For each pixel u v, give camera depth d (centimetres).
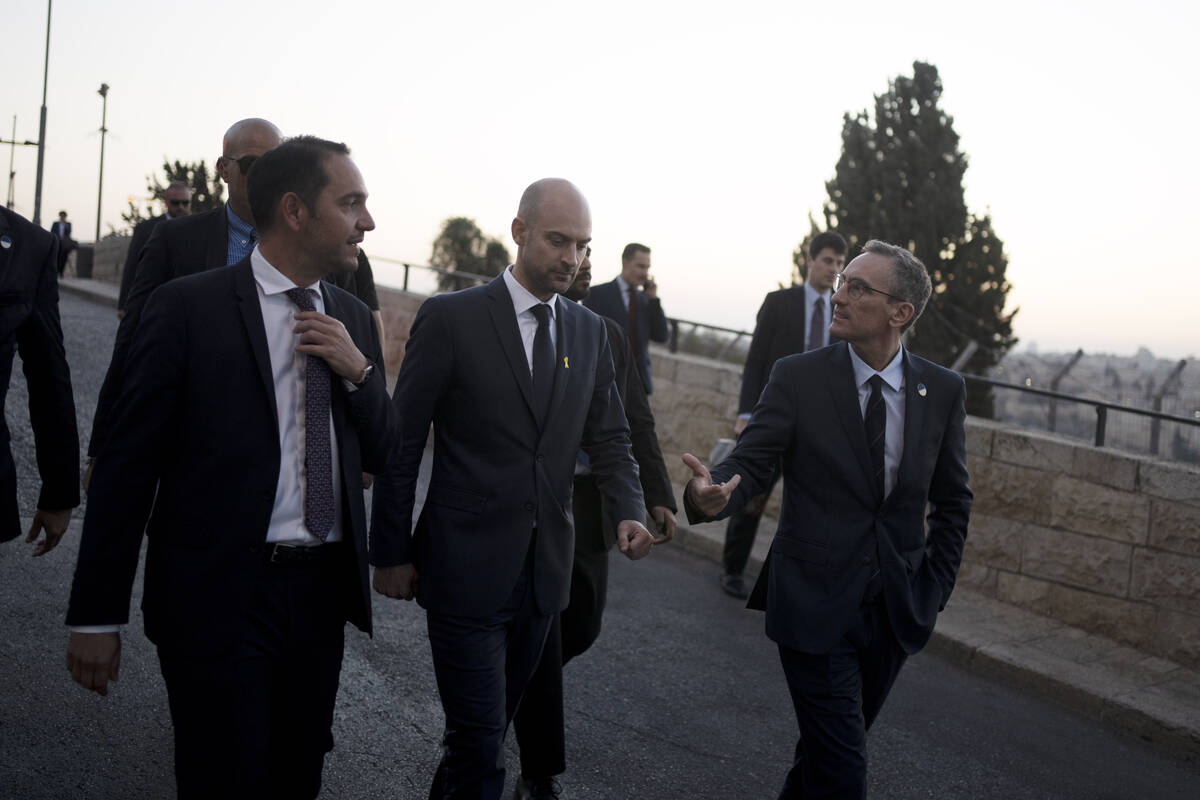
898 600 281
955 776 414
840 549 281
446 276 1436
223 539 217
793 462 295
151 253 360
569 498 296
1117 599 570
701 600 624
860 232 2389
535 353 290
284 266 227
